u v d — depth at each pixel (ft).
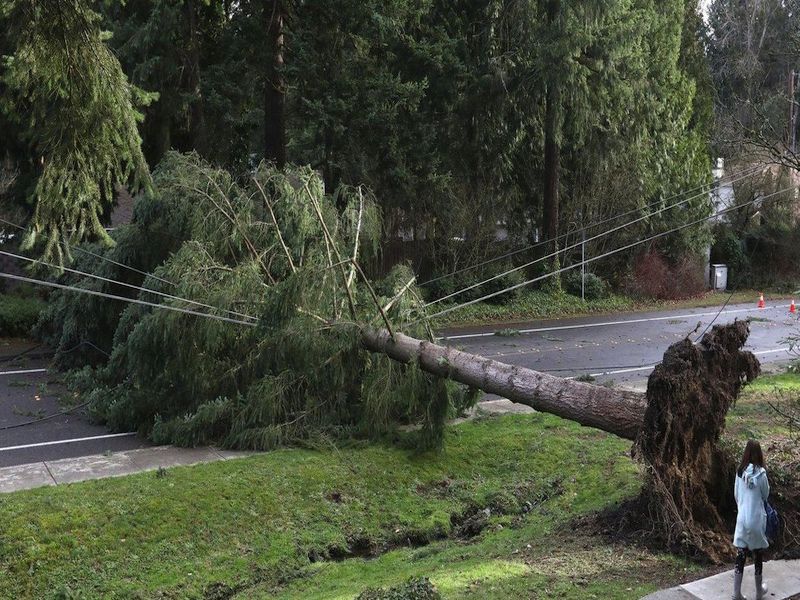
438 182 70.49
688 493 24.45
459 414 39.11
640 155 86.79
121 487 28.40
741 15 111.65
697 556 22.77
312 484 30.83
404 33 68.69
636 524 25.31
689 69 98.07
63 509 26.25
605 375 51.29
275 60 60.03
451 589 20.52
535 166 84.79
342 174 64.18
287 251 36.88
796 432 35.65
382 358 34.96
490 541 27.09
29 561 23.82
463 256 80.02
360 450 34.37
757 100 67.51
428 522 29.73
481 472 34.19
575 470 33.42
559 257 84.64
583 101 73.77
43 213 22.90
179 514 27.25
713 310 84.94
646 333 69.21
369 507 30.37
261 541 27.14
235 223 37.47
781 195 98.73
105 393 37.68
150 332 33.83
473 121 75.00
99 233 23.73
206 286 35.06
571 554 23.43
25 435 36.01
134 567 24.71
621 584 20.62
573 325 73.36
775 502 24.86
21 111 33.55
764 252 107.34
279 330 33.17
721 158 99.76
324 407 36.27
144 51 59.00
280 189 37.65
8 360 51.62
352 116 62.95
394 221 76.54
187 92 63.31
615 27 73.31
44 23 21.80
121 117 23.09
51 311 51.11
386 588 20.29
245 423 34.53
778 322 75.36
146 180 24.18
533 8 72.13
